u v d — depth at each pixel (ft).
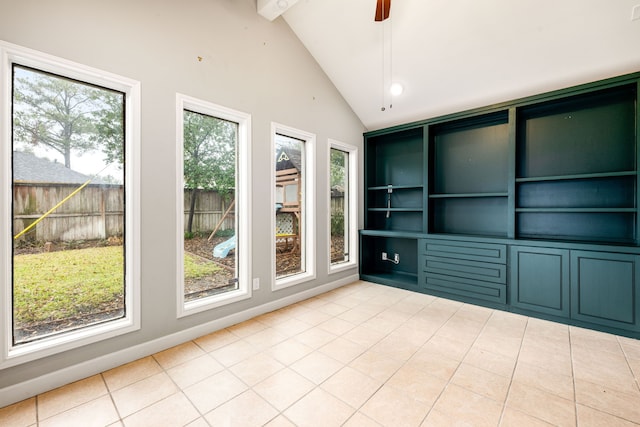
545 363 6.55
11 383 5.22
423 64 10.34
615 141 8.95
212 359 6.75
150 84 6.89
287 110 10.41
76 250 6.25
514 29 8.41
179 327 7.50
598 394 5.43
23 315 5.65
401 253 14.14
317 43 10.89
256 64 9.32
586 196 9.43
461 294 10.89
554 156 9.97
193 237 8.21
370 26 9.70
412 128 12.90
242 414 4.94
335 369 6.32
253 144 9.25
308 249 11.65
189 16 7.62
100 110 6.50
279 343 7.54
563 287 8.79
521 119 10.59
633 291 7.73
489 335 8.02
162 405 5.17
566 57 8.51
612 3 7.20
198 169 8.29
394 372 6.21
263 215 9.60
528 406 5.11
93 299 6.45
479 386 5.71
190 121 8.11
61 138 6.05
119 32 6.40
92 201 6.44
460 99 11.03
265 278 9.71
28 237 5.70
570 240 9.43
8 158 5.27
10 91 5.34
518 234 10.64
